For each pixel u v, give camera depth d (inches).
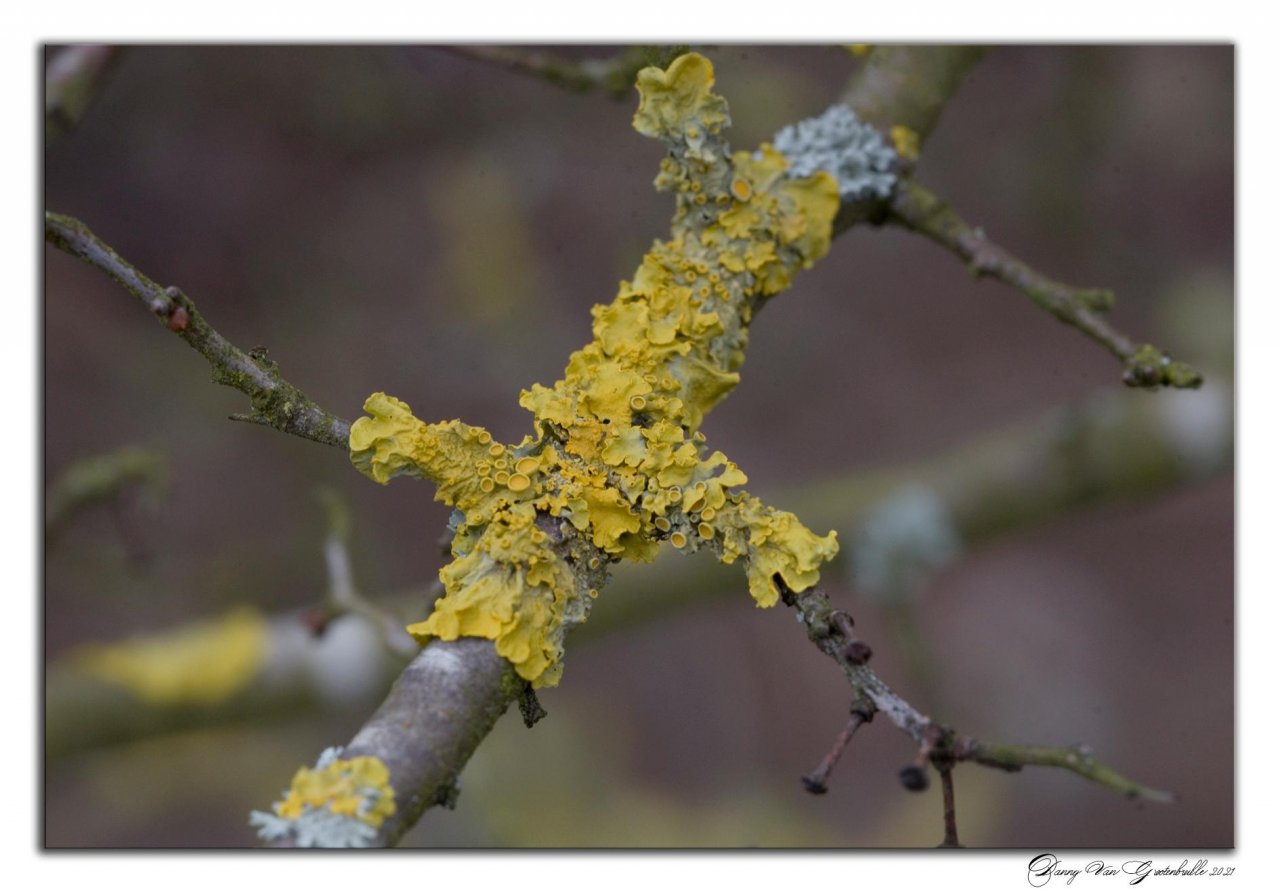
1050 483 107.3
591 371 49.4
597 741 141.3
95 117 135.1
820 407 151.0
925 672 108.3
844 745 39.1
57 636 127.3
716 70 87.5
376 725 40.1
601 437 46.9
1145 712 151.4
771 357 149.7
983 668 153.2
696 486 45.7
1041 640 156.0
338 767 38.7
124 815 131.9
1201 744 148.1
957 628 156.6
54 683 99.2
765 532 44.8
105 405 135.6
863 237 154.8
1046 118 129.7
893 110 64.6
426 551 139.6
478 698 41.0
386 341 138.6
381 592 131.3
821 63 111.6
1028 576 161.9
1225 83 136.6
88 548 114.5
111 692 98.9
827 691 152.8
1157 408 104.3
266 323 137.9
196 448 136.6
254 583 126.8
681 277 53.1
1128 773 145.9
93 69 78.8
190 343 41.9
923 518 108.0
